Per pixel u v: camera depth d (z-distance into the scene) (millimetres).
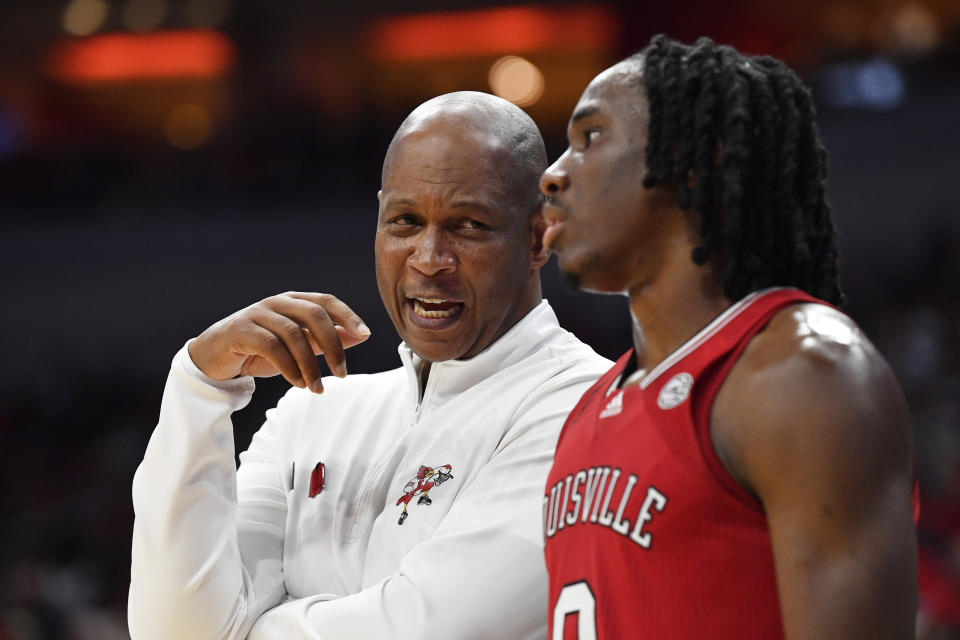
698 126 1807
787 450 1585
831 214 1958
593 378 2787
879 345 14258
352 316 2709
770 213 1840
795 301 1769
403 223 2762
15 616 11148
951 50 17500
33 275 19688
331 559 2770
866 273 16062
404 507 2711
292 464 2990
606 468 1835
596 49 26953
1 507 15852
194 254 19484
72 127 25938
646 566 1725
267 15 26141
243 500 2938
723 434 1688
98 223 19781
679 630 1690
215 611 2611
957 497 9750
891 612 1491
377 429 2963
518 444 2664
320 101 24469
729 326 1777
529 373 2830
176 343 19312
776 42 21047
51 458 17062
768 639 1645
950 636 7566
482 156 2723
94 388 18266
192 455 2674
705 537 1680
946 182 16297
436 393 2893
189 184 20219
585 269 1922
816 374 1606
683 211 1857
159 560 2625
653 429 1771
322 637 2488
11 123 25250
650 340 1919
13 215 20016
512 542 2490
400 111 23859
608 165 1909
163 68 27656
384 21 27016
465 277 2727
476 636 2418
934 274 15297
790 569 1547
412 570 2498
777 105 1854
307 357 2646
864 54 19078
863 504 1532
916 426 11570
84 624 11469
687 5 21875
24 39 27141
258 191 19891
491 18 26922
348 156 20781
